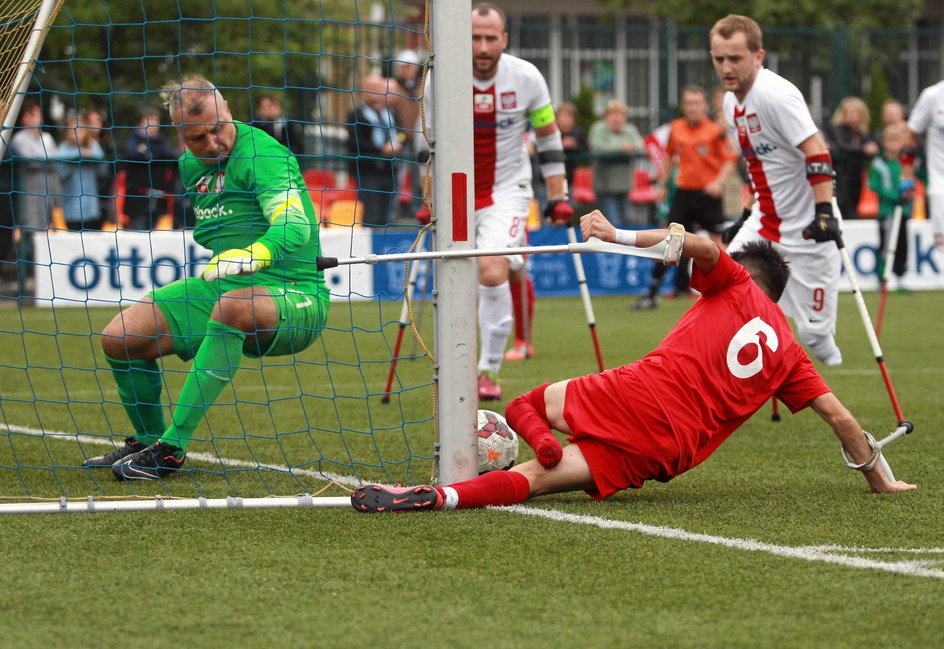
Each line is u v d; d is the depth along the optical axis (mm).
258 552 13016
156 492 16641
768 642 10203
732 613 10938
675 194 51062
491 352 26234
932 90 37594
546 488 15438
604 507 15383
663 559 12719
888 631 10469
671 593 11523
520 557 12789
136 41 54312
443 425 15805
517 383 29672
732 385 15438
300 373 31734
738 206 54219
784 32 63969
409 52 61219
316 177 51844
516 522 14406
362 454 19734
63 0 17875
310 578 12016
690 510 15234
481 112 25219
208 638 10305
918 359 34438
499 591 11578
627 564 12531
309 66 54312
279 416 24062
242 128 18281
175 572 12234
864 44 64938
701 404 15305
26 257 49188
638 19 89188
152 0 53719
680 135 50188
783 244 22703
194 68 53906
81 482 17422
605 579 11984
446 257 15570
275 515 14805
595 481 15266
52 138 50281
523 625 10602
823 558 12773
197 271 49938
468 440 15805
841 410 16156
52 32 53000
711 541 13516
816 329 22984
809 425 23203
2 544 13398
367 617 10820
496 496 15242
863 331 42219
